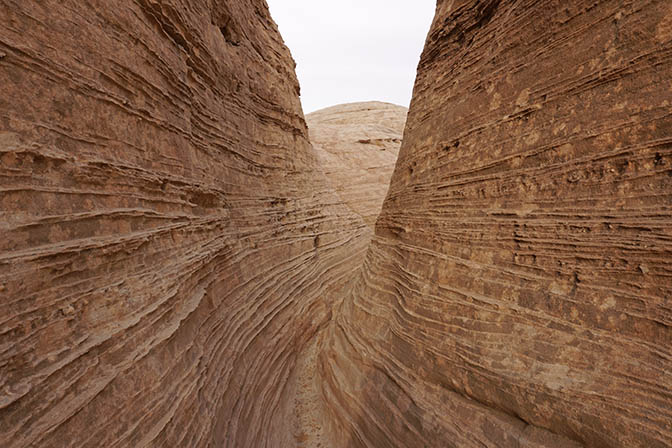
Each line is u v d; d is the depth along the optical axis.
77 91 4.42
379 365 7.54
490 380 5.16
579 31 5.03
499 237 5.75
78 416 3.37
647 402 3.65
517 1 6.23
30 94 3.75
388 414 6.75
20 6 3.78
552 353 4.57
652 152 4.03
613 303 4.18
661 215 3.86
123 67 5.41
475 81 7.14
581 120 4.81
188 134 7.81
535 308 4.94
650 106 4.09
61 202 3.88
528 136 5.57
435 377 6.19
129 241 4.78
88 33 4.76
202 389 5.85
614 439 3.79
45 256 3.45
